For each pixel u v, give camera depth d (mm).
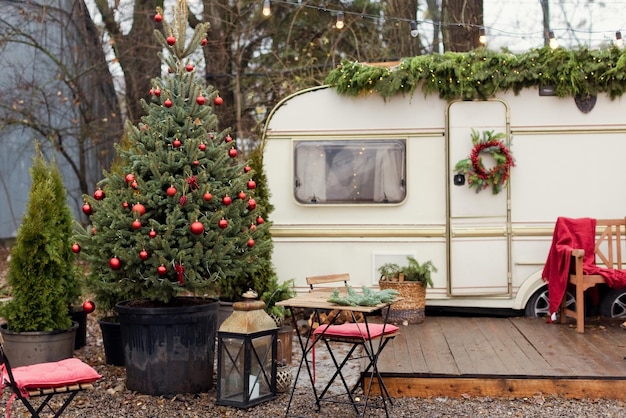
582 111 7922
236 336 5230
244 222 5965
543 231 7934
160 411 5242
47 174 6555
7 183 15789
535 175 7957
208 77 14531
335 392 5766
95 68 14797
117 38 14961
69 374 4164
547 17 15195
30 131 15562
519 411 5227
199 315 5586
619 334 6977
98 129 14742
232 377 5324
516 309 8000
